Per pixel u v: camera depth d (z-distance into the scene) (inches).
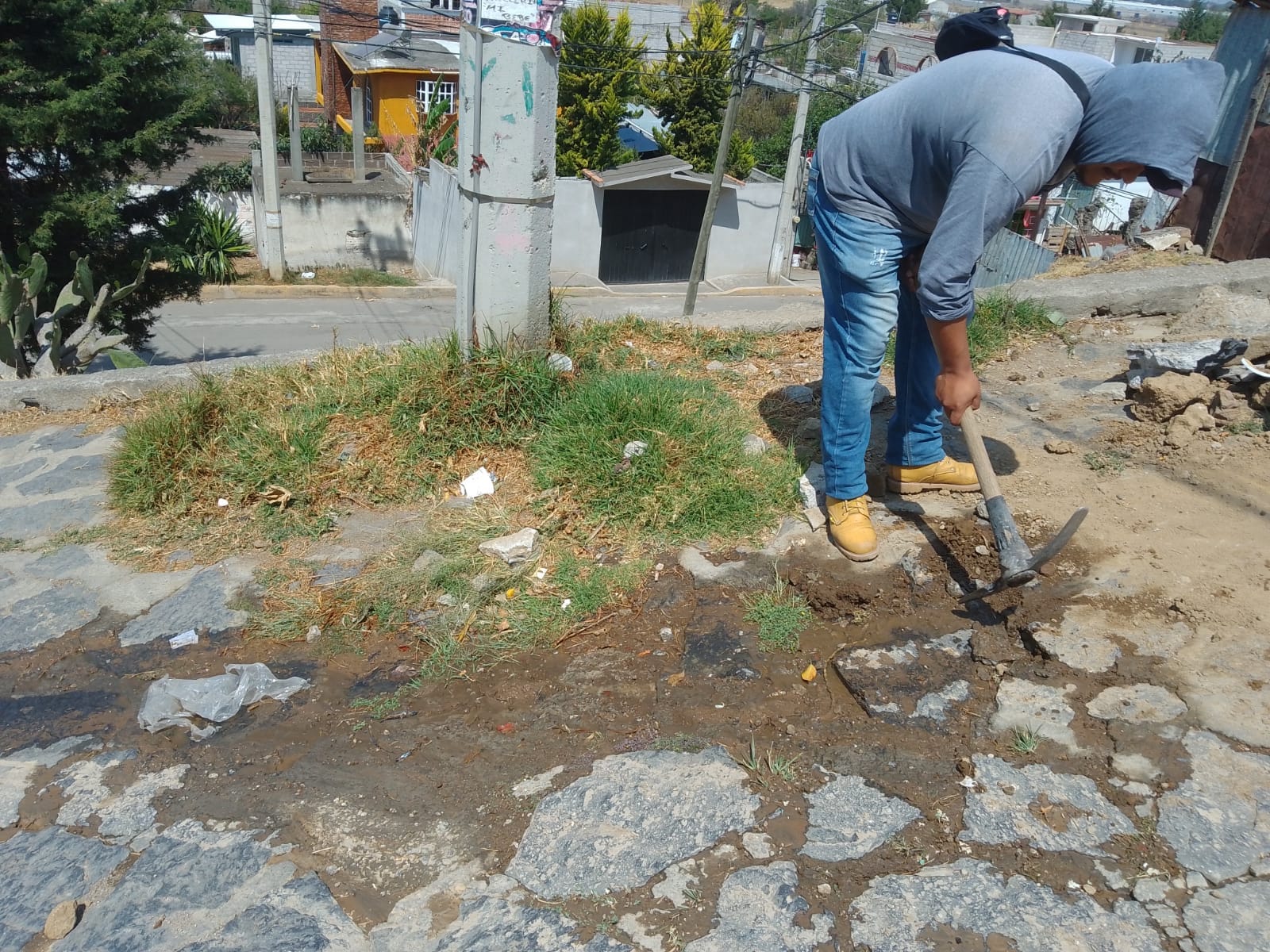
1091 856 89.8
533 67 149.7
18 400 193.9
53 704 116.0
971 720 106.6
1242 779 96.1
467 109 153.0
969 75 104.6
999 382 192.1
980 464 119.2
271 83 844.6
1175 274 231.9
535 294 166.9
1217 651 111.8
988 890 86.7
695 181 986.7
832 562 133.7
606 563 136.0
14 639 126.8
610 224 1002.1
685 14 1535.4
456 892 89.1
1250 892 85.2
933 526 140.9
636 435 150.9
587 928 84.7
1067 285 228.7
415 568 135.3
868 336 123.0
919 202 113.7
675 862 90.8
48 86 502.3
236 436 160.9
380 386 168.1
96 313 247.9
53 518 153.5
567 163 1055.0
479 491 152.6
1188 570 126.0
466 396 162.6
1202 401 164.9
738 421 166.2
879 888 87.4
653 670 116.3
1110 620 118.2
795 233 1202.0
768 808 96.4
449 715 111.3
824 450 132.5
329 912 87.7
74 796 102.7
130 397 195.8
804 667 116.2
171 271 599.2
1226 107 424.8
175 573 138.6
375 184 1051.3
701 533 139.8
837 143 118.2
